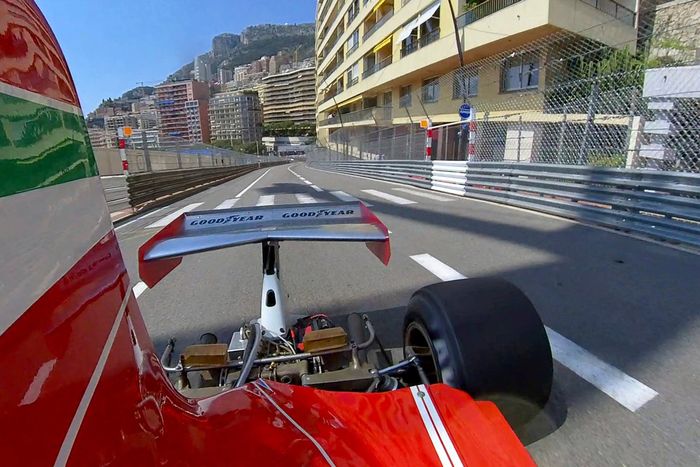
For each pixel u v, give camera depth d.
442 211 8.83
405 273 4.73
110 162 20.05
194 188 18.88
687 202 5.30
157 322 3.79
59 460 0.60
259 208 2.11
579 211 7.18
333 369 2.03
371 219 2.03
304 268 5.21
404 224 7.55
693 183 5.23
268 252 2.27
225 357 1.86
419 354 1.93
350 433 1.11
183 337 3.45
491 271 4.61
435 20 22.05
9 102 0.64
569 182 7.51
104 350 0.80
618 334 3.02
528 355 1.63
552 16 13.15
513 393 1.61
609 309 3.46
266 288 2.24
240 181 25.86
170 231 1.87
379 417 1.21
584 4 13.94
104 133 20.56
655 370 2.55
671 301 3.59
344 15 43.00
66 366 0.67
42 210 0.69
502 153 15.80
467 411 1.28
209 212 2.08
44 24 0.87
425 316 1.79
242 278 5.01
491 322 1.67
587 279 4.20
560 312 3.42
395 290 4.20
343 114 46.41
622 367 2.59
